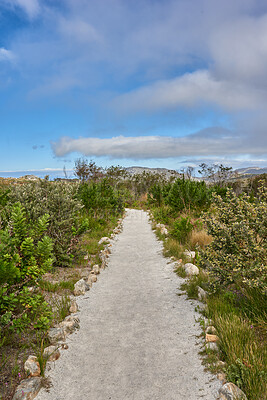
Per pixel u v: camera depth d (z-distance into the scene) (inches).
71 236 311.7
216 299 191.9
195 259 287.1
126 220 756.0
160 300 216.7
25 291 148.3
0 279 136.9
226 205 201.2
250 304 178.1
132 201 1282.0
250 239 175.0
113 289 249.3
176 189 623.8
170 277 272.7
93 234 477.1
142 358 138.3
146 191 1423.5
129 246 438.0
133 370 128.7
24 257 164.6
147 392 113.3
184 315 185.0
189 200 593.9
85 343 155.1
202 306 195.5
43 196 327.9
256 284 165.6
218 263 193.3
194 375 121.1
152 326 173.3
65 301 209.2
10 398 107.3
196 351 139.3
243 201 192.7
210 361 127.3
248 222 181.3
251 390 106.0
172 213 631.8
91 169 856.9
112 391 114.9
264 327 150.3
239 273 182.5
